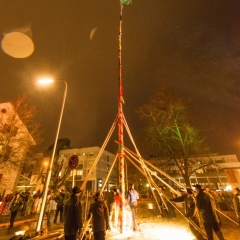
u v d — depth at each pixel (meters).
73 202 5.43
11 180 25.03
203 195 5.66
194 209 6.45
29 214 15.91
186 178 19.11
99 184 50.22
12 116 21.75
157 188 7.43
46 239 6.71
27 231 9.45
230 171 14.94
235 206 8.78
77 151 54.16
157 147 21.03
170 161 21.14
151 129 21.23
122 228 7.57
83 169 50.34
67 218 5.29
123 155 8.23
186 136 20.05
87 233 6.97
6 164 21.06
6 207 15.29
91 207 5.78
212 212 5.43
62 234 7.21
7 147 20.91
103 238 5.31
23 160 21.86
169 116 20.94
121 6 11.04
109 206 11.47
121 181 7.93
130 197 8.42
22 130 22.72
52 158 9.51
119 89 9.11
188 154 20.23
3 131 21.34
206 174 48.50
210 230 5.30
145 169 8.79
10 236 8.54
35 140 23.00
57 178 24.31
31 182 28.92
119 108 8.81
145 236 7.16
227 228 8.16
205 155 20.58
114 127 8.60
